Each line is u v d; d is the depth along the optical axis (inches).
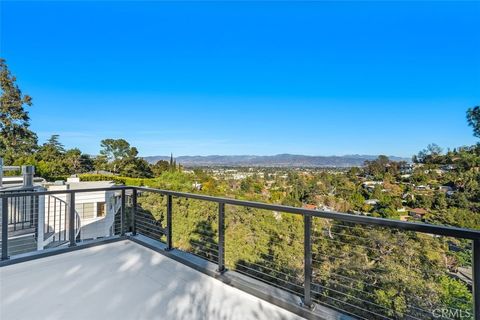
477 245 54.8
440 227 58.5
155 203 447.8
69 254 137.2
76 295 96.3
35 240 214.7
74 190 141.6
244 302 91.8
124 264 125.5
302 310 82.0
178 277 112.1
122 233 163.3
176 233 438.9
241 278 104.3
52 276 111.9
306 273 83.4
